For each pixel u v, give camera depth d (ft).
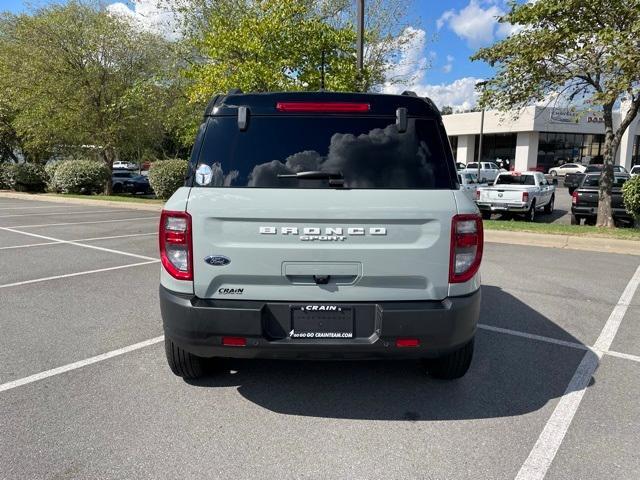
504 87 39.11
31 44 73.77
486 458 9.55
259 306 10.19
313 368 13.74
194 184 10.54
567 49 34.45
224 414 11.18
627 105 46.73
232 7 56.44
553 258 29.19
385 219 10.07
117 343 15.30
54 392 12.09
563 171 146.00
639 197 36.70
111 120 76.48
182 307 10.23
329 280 10.25
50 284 22.47
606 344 15.65
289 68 44.73
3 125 88.89
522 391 12.41
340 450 9.81
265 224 10.09
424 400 11.93
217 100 11.03
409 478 8.94
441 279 10.34
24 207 62.03
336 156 10.50
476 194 54.08
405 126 10.69
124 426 10.59
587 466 9.29
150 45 76.84
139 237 37.11
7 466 9.12
